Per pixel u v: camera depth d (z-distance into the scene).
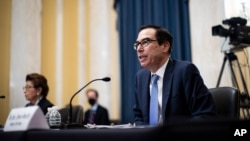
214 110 1.40
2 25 3.52
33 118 0.98
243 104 2.34
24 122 0.98
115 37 4.57
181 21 3.54
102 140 0.81
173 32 3.59
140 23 3.87
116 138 0.78
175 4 3.61
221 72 2.62
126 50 3.95
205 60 3.02
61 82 4.14
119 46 4.06
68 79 4.20
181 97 1.47
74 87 4.24
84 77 4.34
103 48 4.51
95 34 4.49
